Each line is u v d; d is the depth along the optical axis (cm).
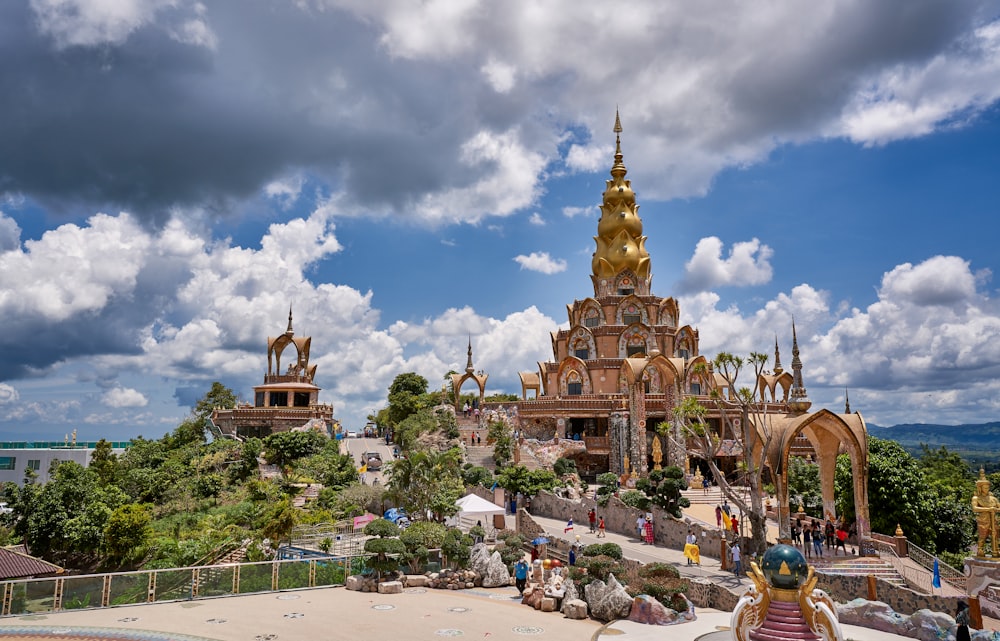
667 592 3281
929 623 2930
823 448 4638
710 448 4569
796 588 2367
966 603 2972
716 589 3394
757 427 4366
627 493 5453
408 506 5125
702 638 2842
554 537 4506
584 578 3409
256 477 7250
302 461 7388
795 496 5744
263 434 9062
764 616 2409
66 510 5900
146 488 7100
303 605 3325
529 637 2845
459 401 10312
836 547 4369
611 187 9938
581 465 7938
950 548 5400
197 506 6556
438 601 3475
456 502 5062
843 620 3206
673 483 4841
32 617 3023
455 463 6203
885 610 3098
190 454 8038
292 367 10012
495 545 4403
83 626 2881
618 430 7675
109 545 5534
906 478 5203
